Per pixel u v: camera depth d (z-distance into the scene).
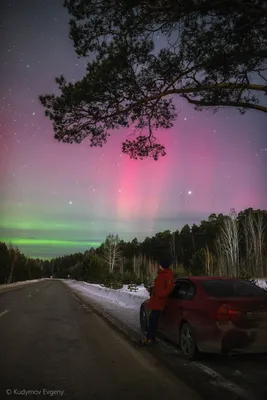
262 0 4.72
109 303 16.89
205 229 78.25
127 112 8.12
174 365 5.46
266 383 4.55
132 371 5.22
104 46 7.14
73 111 7.90
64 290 32.81
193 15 6.19
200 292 5.92
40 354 6.25
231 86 7.43
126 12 6.29
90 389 4.43
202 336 5.40
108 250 59.09
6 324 9.91
